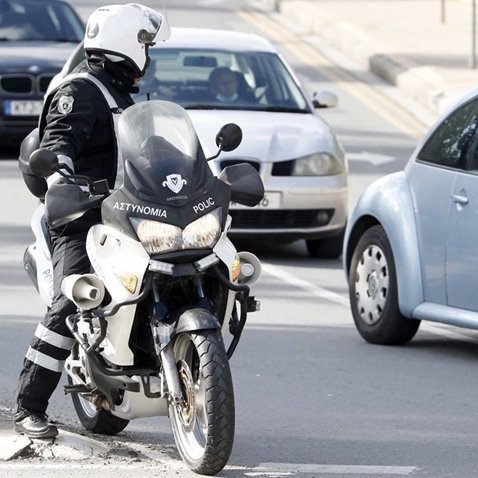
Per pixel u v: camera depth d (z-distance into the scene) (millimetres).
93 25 16281
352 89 59031
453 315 22344
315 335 24422
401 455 17172
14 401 19281
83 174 16203
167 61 34031
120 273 15008
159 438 17719
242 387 20531
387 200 23625
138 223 14969
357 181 41656
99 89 16156
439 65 60906
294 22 76188
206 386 14930
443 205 22688
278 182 31266
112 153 16250
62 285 15523
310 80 60656
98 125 16141
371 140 48844
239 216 31234
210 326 14906
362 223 24422
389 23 72750
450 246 22453
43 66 42375
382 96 57719
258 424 18531
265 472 16188
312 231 31828
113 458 16500
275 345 23453
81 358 15992
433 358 22844
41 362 16406
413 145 48250
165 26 16469
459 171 22609
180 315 15016
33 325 24391
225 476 15914
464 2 79875
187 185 15109
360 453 17219
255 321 25469
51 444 16594
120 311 15109
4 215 35281
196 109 32906
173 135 15477
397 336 23609
